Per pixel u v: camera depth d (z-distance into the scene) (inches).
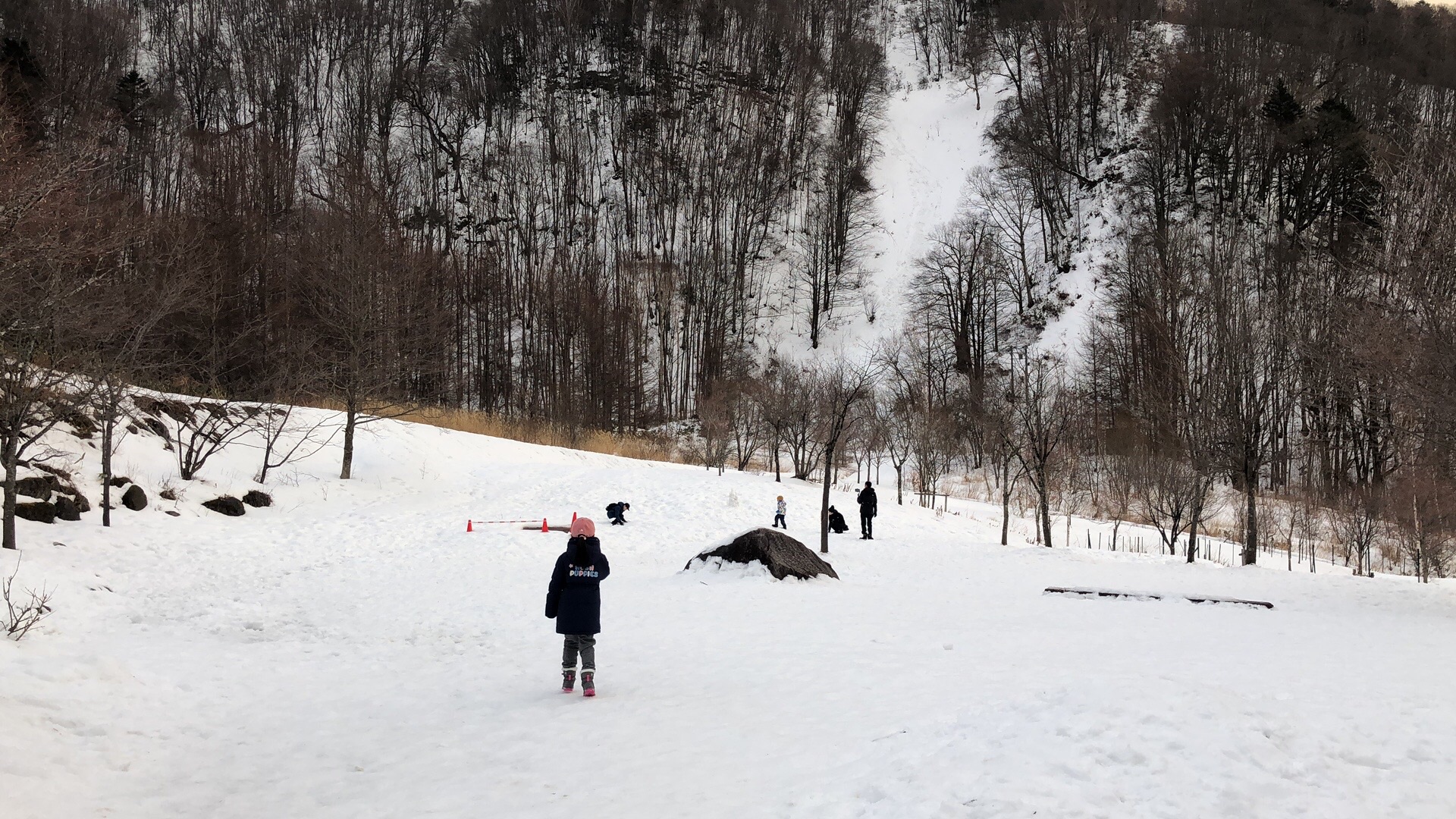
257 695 346.0
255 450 1119.0
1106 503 1685.5
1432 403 659.4
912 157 3575.3
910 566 868.6
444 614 542.0
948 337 2652.6
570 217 3164.4
